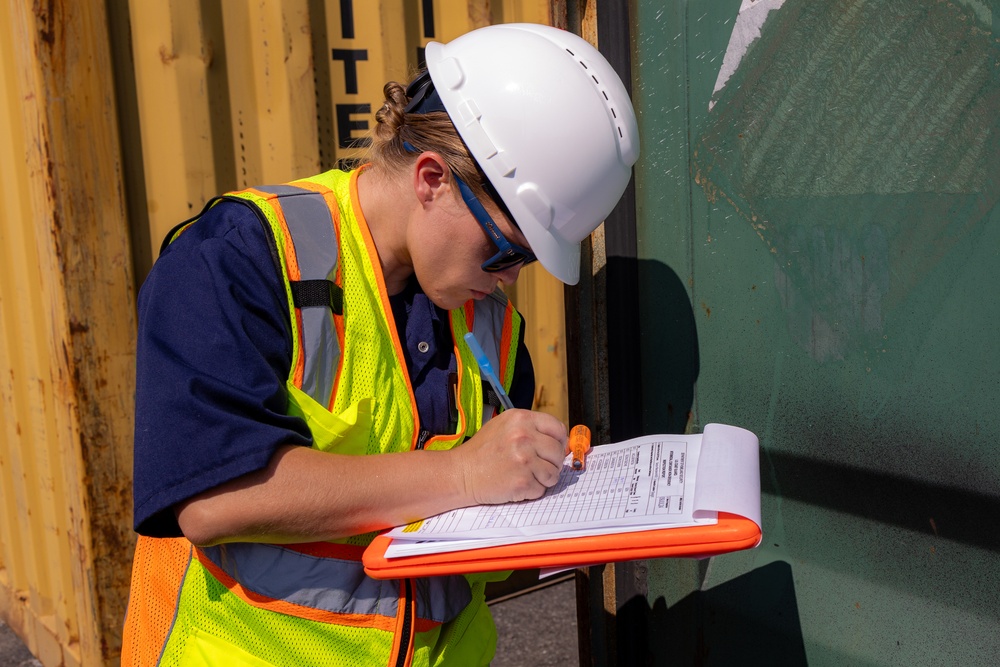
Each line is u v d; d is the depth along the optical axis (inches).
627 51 59.9
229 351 36.4
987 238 41.8
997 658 43.5
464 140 40.7
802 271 50.8
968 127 42.1
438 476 40.0
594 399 65.5
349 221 43.1
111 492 78.3
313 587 40.7
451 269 42.6
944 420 44.5
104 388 77.0
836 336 49.4
